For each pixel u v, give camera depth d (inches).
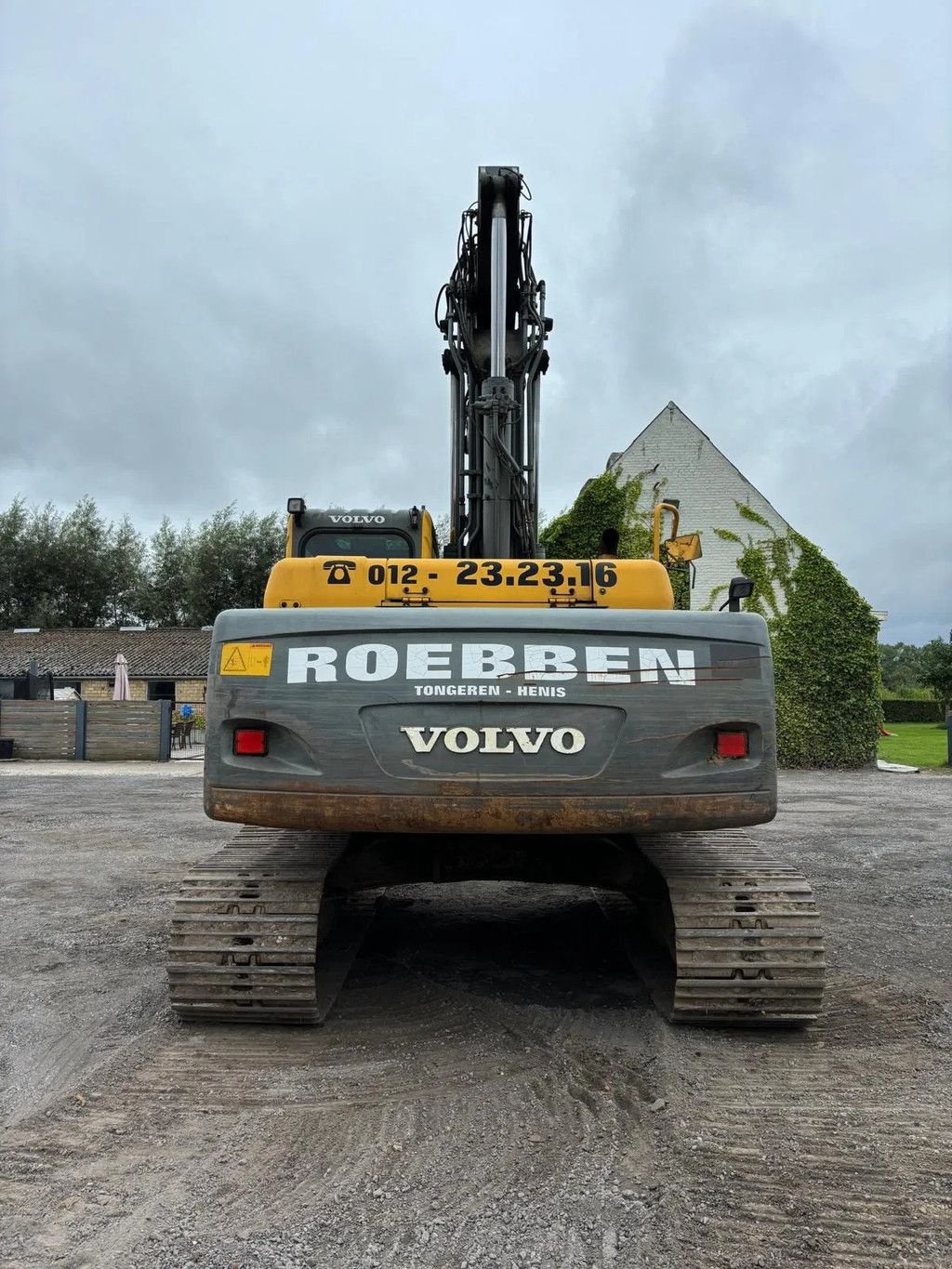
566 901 263.1
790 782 701.9
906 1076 144.3
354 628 147.1
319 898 162.7
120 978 194.7
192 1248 97.8
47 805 507.5
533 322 228.5
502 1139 122.3
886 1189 110.1
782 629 845.8
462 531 226.8
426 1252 97.1
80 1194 108.8
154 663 1315.2
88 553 1961.1
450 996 181.2
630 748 143.9
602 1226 102.0
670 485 889.5
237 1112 130.5
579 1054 151.6
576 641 145.9
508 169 226.5
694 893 162.6
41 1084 140.9
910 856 357.4
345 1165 115.4
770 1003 157.3
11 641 1453.0
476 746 144.0
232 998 158.2
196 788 599.5
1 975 197.0
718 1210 105.4
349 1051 152.9
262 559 1898.4
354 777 144.1
